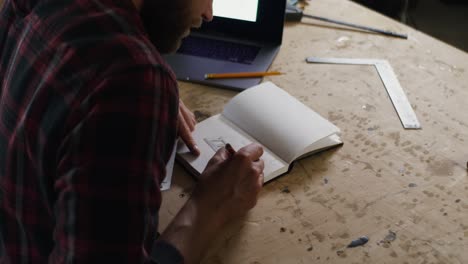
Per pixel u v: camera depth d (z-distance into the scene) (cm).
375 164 80
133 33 46
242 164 70
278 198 73
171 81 47
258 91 90
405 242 66
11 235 60
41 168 48
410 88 100
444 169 79
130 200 43
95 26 46
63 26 48
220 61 107
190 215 65
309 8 134
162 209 71
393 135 86
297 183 76
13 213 56
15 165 52
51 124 46
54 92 46
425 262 63
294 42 117
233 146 81
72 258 44
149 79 44
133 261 44
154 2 50
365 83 102
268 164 76
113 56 44
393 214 70
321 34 121
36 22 52
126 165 43
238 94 90
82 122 43
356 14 131
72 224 43
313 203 72
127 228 44
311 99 96
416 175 77
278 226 68
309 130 80
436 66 108
